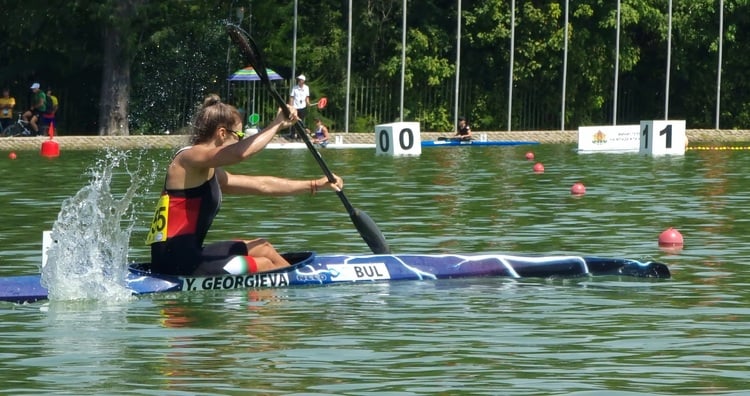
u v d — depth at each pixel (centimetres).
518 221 5084
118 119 12300
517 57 14412
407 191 6506
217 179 3566
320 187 3797
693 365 2556
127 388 2373
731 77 15438
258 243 3556
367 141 12888
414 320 3036
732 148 11694
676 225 4934
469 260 3703
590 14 14250
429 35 14138
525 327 2947
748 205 5731
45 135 12288
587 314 3106
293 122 3641
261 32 13388
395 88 13962
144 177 7512
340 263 3612
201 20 12756
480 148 11738
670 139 10525
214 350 2702
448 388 2372
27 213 5303
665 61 15288
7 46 12781
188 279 3431
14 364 2573
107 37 12219
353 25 13850
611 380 2433
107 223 3700
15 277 3406
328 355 2653
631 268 3716
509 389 2366
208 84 12800
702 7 14825
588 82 14775
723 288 3478
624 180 7306
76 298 3322
